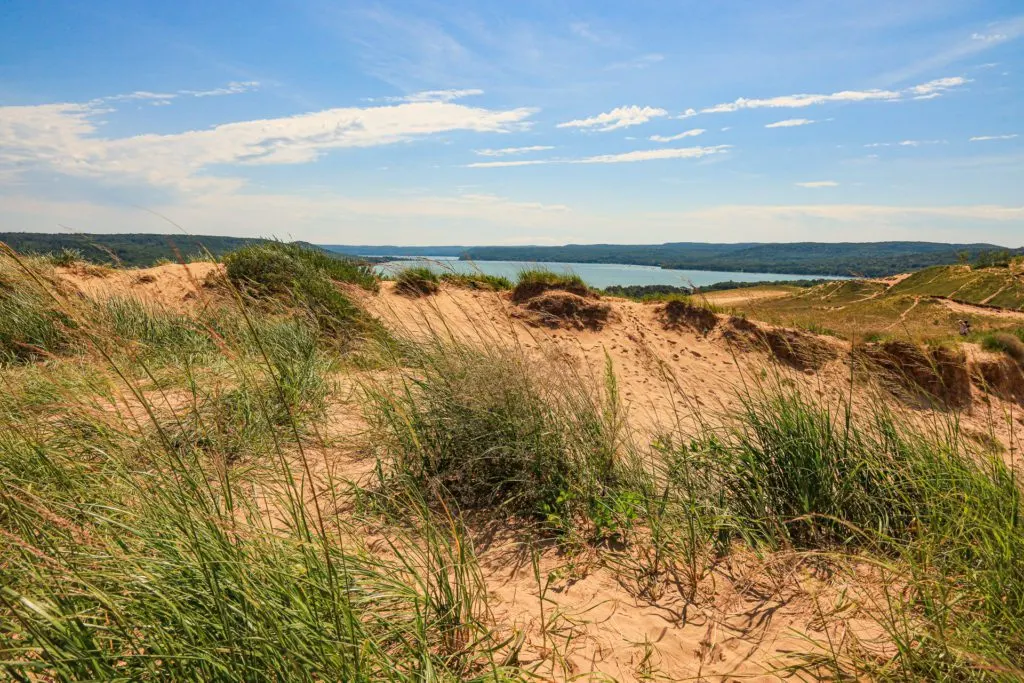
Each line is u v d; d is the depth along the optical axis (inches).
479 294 354.0
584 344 374.0
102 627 70.6
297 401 190.5
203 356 241.3
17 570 74.2
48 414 156.3
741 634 103.5
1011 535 107.3
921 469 138.7
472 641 97.8
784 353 311.6
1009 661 85.7
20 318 236.4
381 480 153.7
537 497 152.6
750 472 148.6
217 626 73.1
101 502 103.8
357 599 90.1
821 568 121.6
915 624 98.3
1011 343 346.0
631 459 164.2
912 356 295.4
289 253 380.2
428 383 183.3
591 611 110.8
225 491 101.3
